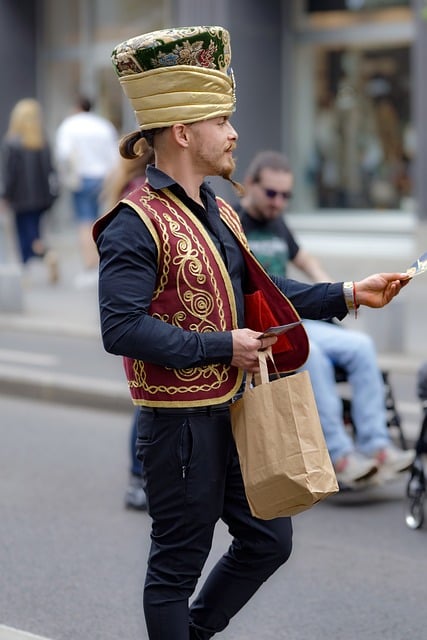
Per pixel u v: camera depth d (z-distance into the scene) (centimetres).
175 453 770
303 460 739
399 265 3306
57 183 3384
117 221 759
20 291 2889
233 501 802
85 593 1169
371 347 1500
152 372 767
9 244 3650
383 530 1395
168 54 752
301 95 3744
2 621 1095
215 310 765
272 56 3700
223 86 768
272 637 1052
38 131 3328
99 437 1909
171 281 758
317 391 1475
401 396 2023
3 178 3350
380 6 3603
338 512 1474
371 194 3659
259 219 1488
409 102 3572
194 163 773
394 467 1459
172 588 787
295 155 3769
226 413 782
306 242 3659
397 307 2311
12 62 4288
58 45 4319
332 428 1473
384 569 1248
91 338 2669
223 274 770
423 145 3198
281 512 757
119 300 745
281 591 1179
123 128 4188
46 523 1418
